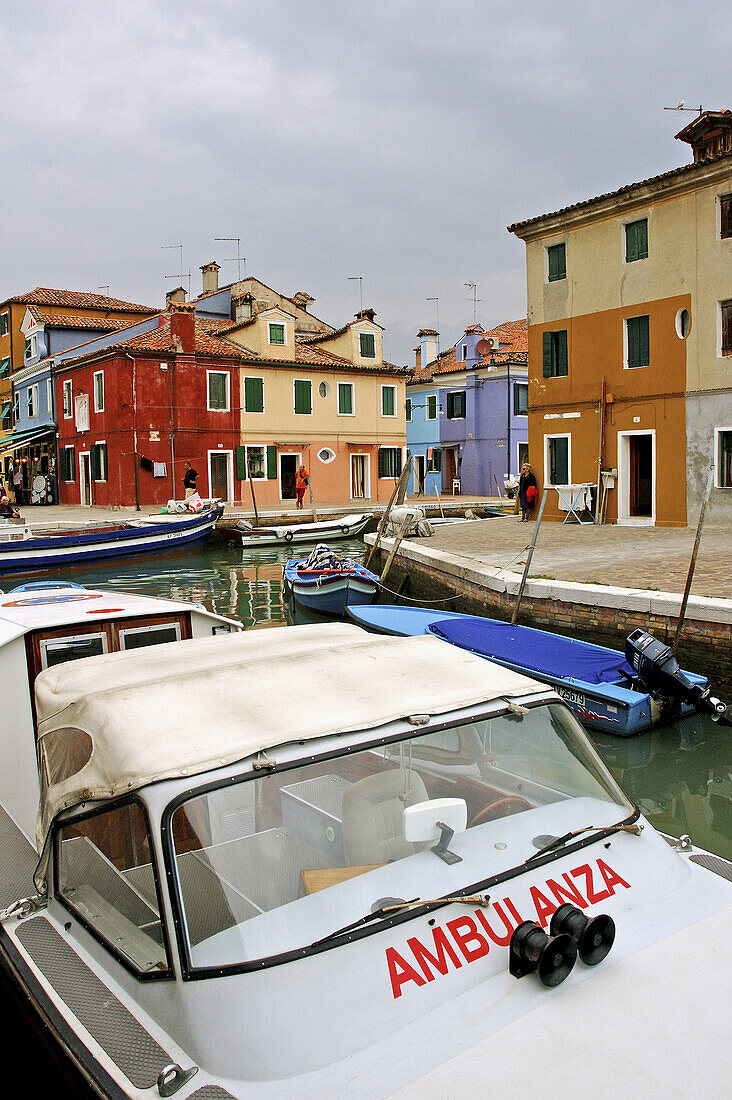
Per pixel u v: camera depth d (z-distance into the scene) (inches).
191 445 1298.0
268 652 148.4
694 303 785.6
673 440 812.6
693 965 102.8
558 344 930.1
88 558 863.7
